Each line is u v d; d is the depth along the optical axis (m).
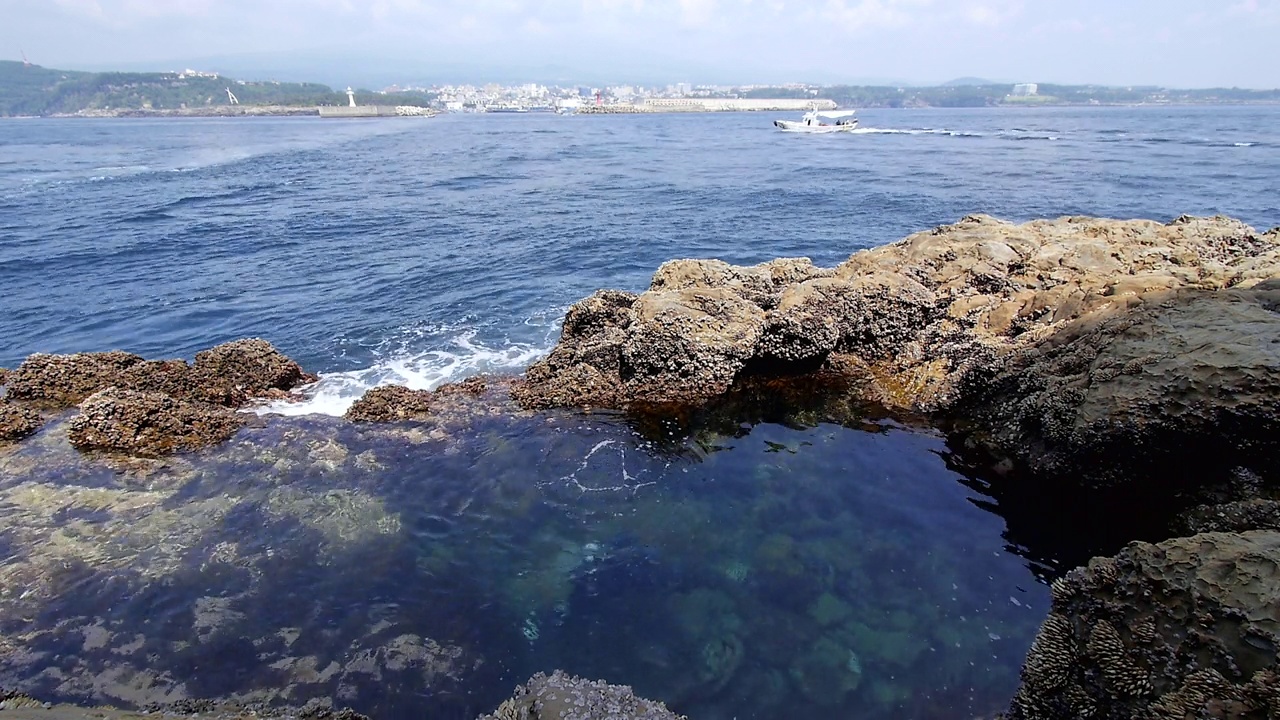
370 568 7.39
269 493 8.57
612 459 9.47
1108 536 7.71
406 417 10.50
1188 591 5.04
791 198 36.25
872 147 68.81
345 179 44.88
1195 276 10.74
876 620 6.67
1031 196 35.41
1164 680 4.89
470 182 43.38
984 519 8.10
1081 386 8.38
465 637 6.53
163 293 19.06
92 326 16.44
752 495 8.64
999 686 5.95
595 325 12.91
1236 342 7.45
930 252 13.60
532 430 10.20
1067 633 5.66
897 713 5.73
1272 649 4.48
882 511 8.28
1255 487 6.85
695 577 7.26
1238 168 44.72
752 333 11.48
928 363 11.38
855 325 11.97
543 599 6.99
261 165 53.75
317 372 13.33
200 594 6.96
